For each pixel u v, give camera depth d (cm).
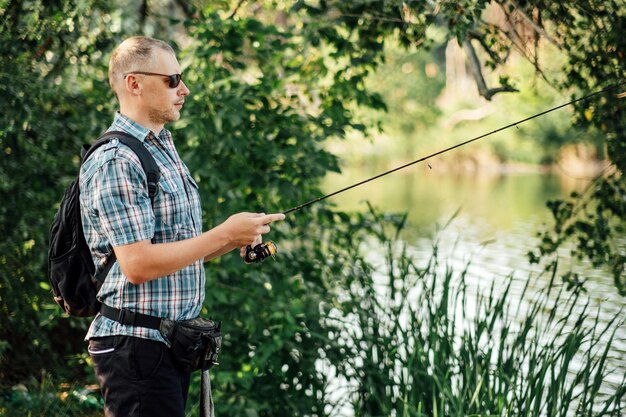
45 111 475
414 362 404
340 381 466
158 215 220
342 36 484
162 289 221
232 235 216
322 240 516
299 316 456
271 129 484
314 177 484
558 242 466
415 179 2558
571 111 461
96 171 214
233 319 462
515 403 385
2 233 461
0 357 445
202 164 455
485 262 991
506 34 437
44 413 433
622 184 450
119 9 501
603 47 422
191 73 466
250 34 486
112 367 221
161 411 222
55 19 425
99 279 224
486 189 2166
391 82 2903
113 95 481
